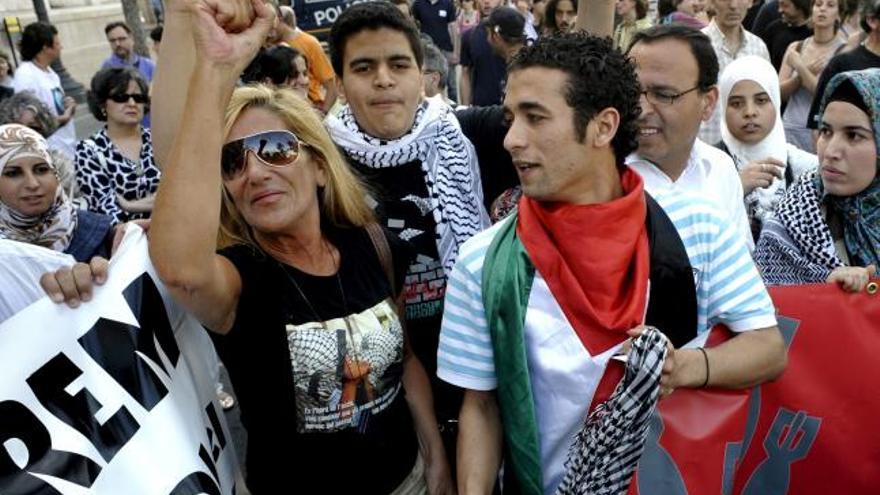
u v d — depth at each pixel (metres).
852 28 5.50
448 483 1.99
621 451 1.56
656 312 1.70
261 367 1.67
